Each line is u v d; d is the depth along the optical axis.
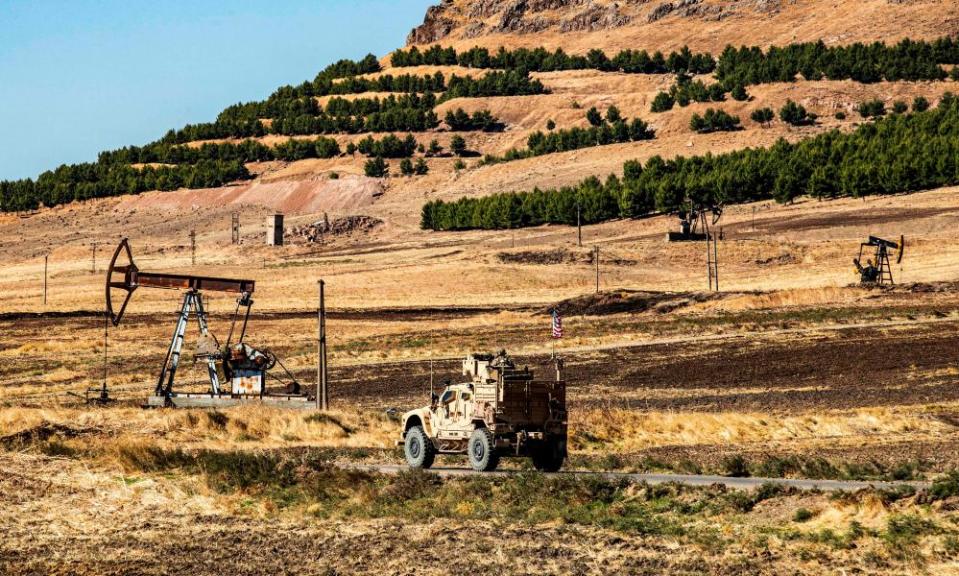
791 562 40.00
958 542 39.34
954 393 109.81
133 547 49.56
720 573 39.41
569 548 44.19
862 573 38.12
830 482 53.62
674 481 53.16
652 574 40.03
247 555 47.38
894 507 44.22
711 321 186.00
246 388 117.50
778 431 86.56
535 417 58.97
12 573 45.47
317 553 46.97
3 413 94.12
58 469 68.69
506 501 53.06
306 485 60.22
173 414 95.31
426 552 45.47
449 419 61.75
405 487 56.62
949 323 165.50
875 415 93.44
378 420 97.50
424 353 171.50
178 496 60.31
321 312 104.12
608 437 85.38
